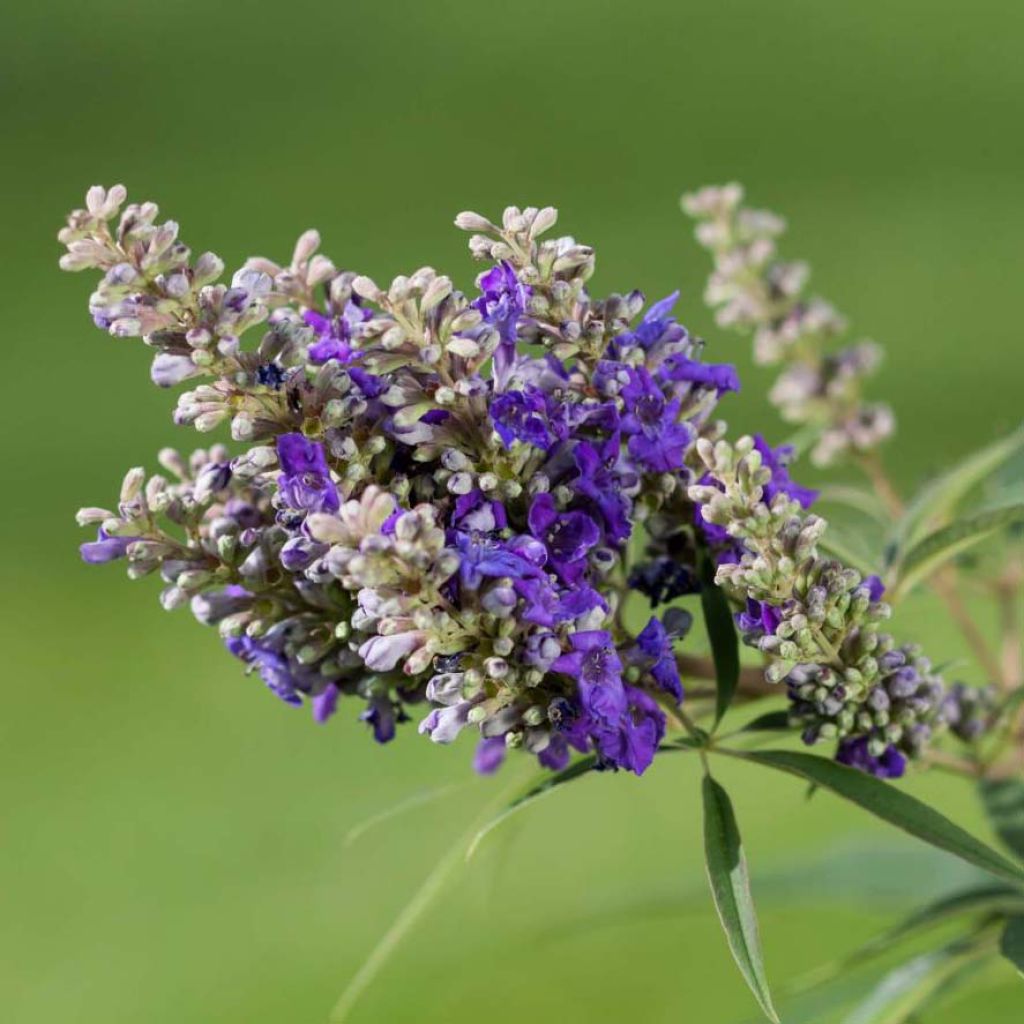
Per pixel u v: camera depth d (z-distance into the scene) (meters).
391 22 35.81
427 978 12.85
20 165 31.27
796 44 31.50
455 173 28.64
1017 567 6.12
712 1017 12.02
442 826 14.27
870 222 24.19
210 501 4.31
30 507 19.98
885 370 19.98
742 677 4.75
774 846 12.91
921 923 5.15
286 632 4.21
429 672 4.18
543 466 4.02
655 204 25.75
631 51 32.66
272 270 4.24
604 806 14.09
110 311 3.79
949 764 5.12
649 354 4.19
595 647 3.76
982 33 30.64
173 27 36.84
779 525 3.98
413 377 3.94
